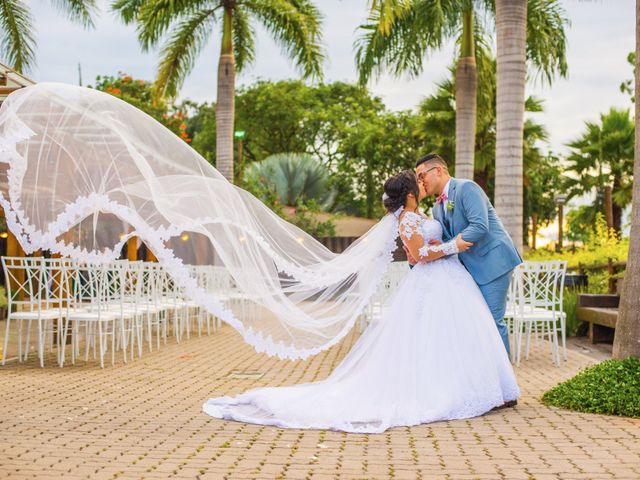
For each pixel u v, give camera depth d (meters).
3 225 14.45
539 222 36.00
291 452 4.45
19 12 17.53
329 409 5.35
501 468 4.07
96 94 5.52
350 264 5.80
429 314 5.62
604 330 11.12
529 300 8.86
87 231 5.77
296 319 5.65
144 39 18.08
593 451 4.46
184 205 5.38
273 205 24.53
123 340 8.55
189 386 6.96
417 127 23.69
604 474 3.95
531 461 4.22
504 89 11.91
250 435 4.91
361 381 5.62
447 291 5.68
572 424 5.23
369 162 36.78
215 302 5.39
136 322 9.04
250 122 39.62
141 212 5.30
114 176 5.30
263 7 18.39
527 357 8.93
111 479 3.85
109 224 5.82
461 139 16.34
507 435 4.89
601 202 26.56
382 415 5.27
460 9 15.07
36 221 5.22
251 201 5.69
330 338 5.73
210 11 18.48
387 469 4.05
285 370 8.06
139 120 5.52
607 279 13.76
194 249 5.71
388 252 5.87
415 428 5.13
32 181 5.22
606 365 6.24
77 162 5.29
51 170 5.25
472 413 5.45
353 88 40.44
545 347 10.32
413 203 5.90
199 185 5.46
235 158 37.09
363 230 27.14
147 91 27.91
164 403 6.07
